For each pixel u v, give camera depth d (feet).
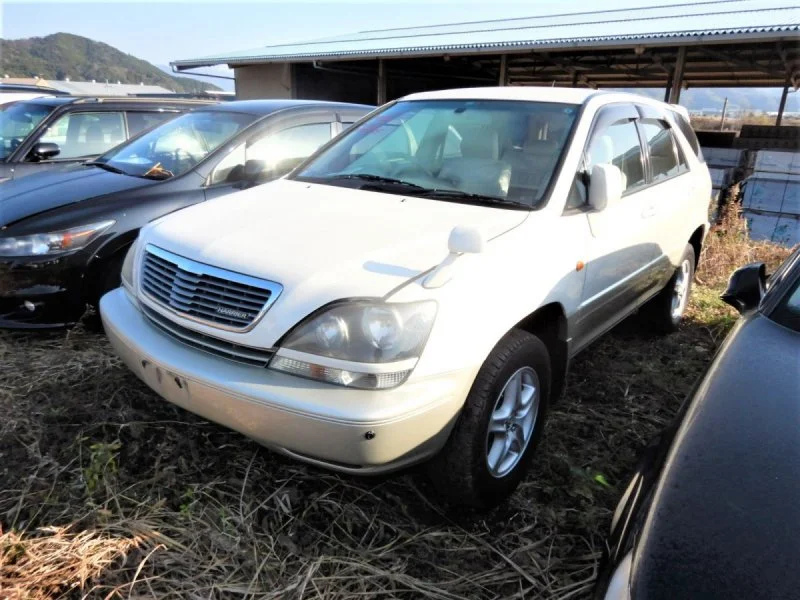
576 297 9.34
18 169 18.99
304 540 7.61
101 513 7.55
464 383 7.23
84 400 10.16
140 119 22.12
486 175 9.88
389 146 11.34
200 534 7.52
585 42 37.58
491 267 7.70
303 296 6.95
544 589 7.16
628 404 11.46
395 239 7.95
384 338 6.68
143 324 8.32
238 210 9.29
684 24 40.11
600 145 10.57
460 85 70.08
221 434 9.51
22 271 11.83
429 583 7.13
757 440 5.06
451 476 7.68
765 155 27.37
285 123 16.06
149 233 9.04
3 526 7.48
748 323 7.06
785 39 32.01
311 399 6.63
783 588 3.87
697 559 4.15
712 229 22.59
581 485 8.78
